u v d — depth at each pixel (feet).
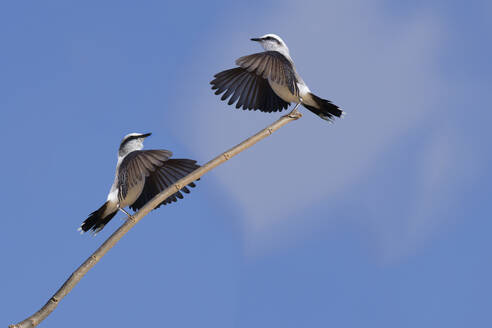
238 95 37.40
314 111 36.78
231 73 36.76
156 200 27.86
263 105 37.93
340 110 35.58
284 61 33.91
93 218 31.99
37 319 23.91
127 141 33.12
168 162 34.27
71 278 25.17
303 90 35.12
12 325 23.25
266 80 37.58
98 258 26.04
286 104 38.17
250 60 33.27
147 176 33.68
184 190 34.58
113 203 31.83
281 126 30.89
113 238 26.68
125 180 30.76
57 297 24.61
